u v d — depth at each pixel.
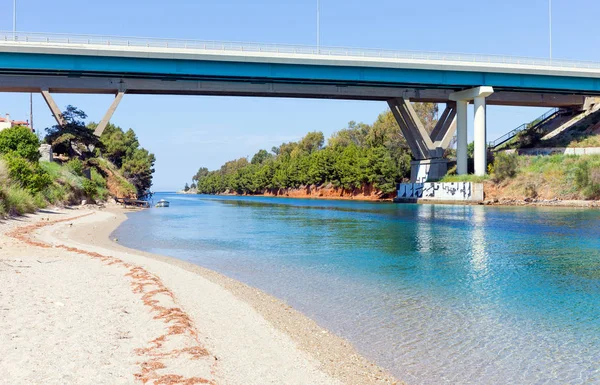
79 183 68.94
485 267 23.19
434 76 77.12
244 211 74.81
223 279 19.64
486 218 51.97
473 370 10.53
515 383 9.93
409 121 86.31
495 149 101.62
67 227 37.56
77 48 65.69
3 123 90.94
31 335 10.25
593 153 78.50
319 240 34.38
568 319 14.38
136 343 10.31
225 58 69.50
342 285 18.89
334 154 138.12
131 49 67.00
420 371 10.41
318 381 9.55
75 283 16.00
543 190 74.50
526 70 78.56
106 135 142.25
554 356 11.40
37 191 50.88
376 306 15.69
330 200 117.25
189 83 75.25
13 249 23.25
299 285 18.81
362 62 73.25
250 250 29.23
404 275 21.08
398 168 106.75
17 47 63.75
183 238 35.84
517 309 15.52
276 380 9.43
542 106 99.75
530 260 25.31
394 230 41.28
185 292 16.44
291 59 71.19
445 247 30.38
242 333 12.31
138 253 26.86
